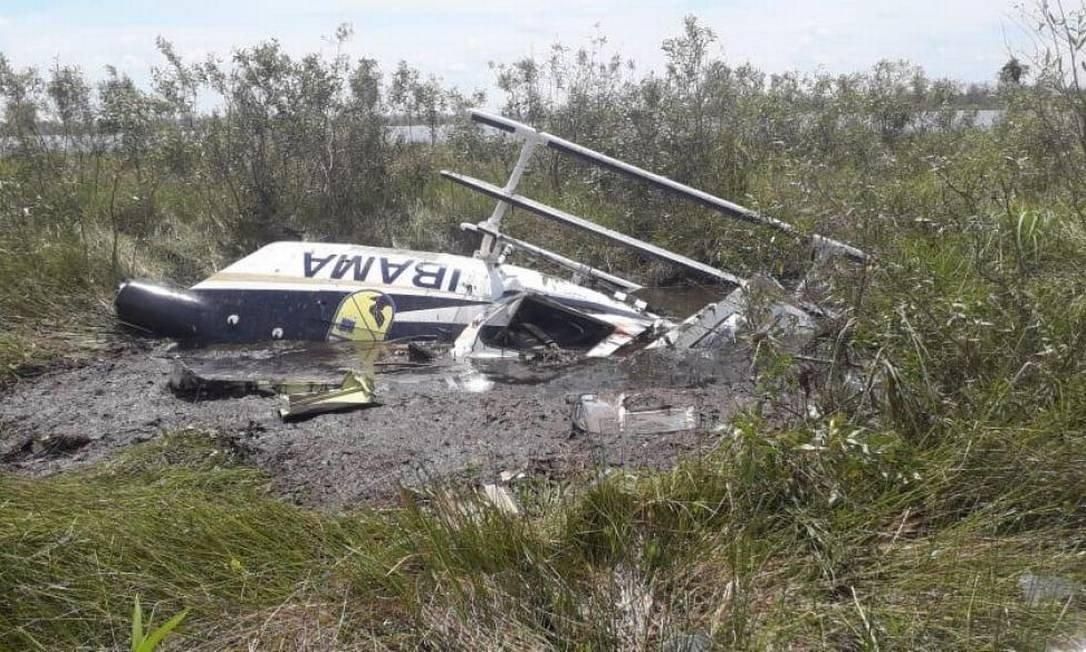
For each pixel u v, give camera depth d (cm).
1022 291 416
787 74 1325
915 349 384
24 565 273
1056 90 548
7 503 301
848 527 310
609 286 813
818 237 510
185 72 1045
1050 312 413
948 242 519
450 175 647
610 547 305
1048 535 303
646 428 438
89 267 737
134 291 626
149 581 283
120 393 527
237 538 309
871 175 835
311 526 323
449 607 275
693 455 378
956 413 359
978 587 272
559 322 634
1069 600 264
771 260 568
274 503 337
